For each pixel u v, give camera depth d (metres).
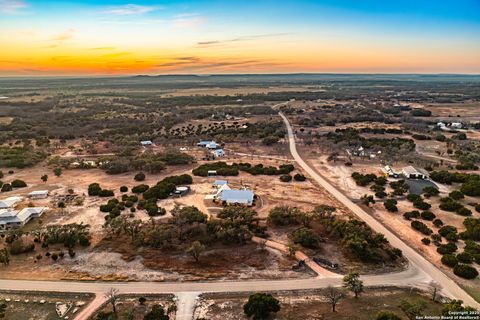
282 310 47.75
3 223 73.50
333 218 74.44
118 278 55.41
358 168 118.62
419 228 73.19
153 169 112.94
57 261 60.62
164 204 86.75
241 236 66.69
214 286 53.53
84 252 63.78
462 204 86.50
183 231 69.81
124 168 114.19
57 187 99.62
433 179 105.25
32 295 51.28
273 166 120.50
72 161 123.56
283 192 96.00
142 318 46.25
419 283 54.81
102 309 48.22
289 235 70.62
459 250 65.00
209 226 68.88
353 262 60.78
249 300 46.88
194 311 47.72
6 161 119.62
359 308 48.19
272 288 53.03
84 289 52.69
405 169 110.94
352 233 66.56
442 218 79.19
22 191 96.12
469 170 114.12
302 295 51.41
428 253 64.56
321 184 103.06
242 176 110.31
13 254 62.62
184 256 62.41
